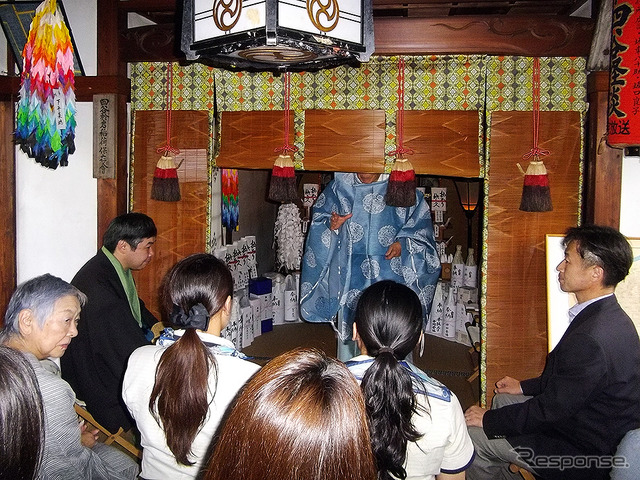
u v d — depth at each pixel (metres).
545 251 2.81
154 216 3.16
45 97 2.90
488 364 2.93
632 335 2.07
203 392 1.42
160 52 3.02
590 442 2.10
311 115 2.96
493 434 2.22
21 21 3.07
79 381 2.50
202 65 3.04
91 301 2.45
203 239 3.13
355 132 2.93
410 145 2.89
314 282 3.96
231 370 1.51
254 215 5.78
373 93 2.90
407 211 3.87
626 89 2.27
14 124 3.24
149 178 3.15
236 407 0.84
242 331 4.79
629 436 1.53
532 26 2.73
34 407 1.08
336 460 0.77
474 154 2.88
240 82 3.02
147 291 3.21
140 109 3.12
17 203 3.28
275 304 5.54
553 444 2.19
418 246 3.86
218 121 3.10
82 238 3.24
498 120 2.83
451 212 5.80
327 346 4.91
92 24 3.06
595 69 2.69
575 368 2.04
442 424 1.48
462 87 2.85
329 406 0.79
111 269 2.61
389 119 2.90
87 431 2.30
